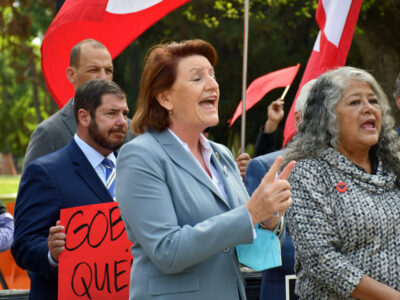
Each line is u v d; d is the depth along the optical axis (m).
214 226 2.33
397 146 2.87
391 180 2.78
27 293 4.08
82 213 3.19
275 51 16.38
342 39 4.68
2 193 20.41
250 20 15.62
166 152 2.53
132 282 2.50
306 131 2.87
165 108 2.58
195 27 15.71
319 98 2.84
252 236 2.35
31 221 3.29
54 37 4.82
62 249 3.12
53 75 4.86
